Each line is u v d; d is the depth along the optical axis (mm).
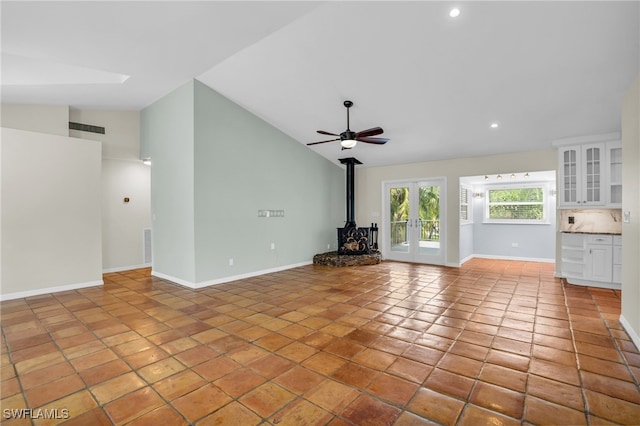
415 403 1985
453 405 1962
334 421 1824
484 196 8055
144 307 3939
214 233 5109
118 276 5789
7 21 2980
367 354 2648
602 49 3238
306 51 3875
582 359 2533
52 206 4711
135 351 2729
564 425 1774
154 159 5758
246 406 1967
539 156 5758
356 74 4215
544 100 4250
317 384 2207
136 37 3490
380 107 4957
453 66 3816
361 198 8047
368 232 7246
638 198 2756
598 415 1855
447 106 4711
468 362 2498
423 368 2410
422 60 3777
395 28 3318
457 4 2928
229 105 5301
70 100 5168
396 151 6629
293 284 5109
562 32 3086
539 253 7363
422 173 7070
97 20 3086
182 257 5094
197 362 2531
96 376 2322
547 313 3633
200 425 1793
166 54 3949
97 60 4004
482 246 8062
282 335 3055
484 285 4996
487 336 2994
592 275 4848
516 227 7629
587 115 4465
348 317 3541
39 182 4605
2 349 2773
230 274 5344
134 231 6547
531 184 7500
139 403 2002
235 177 5426
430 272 6047
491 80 3980
